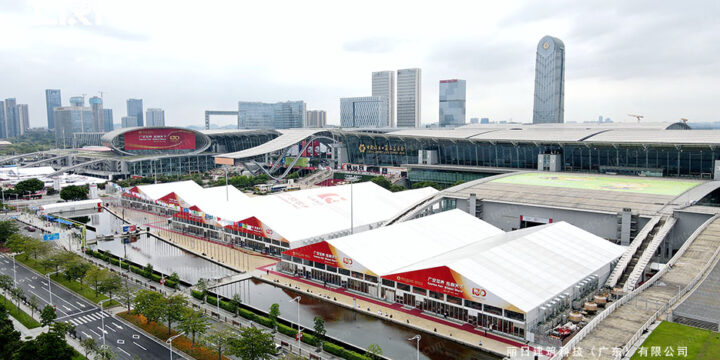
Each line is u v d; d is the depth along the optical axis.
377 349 72.56
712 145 162.62
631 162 186.88
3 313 84.62
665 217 121.38
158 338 86.25
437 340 82.56
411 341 82.38
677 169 176.62
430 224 130.88
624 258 108.69
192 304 99.94
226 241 152.25
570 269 98.12
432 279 92.12
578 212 133.25
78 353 78.56
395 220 148.12
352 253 107.38
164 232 167.00
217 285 110.56
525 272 92.88
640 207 128.88
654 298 84.56
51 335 72.69
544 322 84.38
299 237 132.50
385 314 92.94
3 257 136.12
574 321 85.94
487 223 140.38
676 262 100.81
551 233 114.56
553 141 197.50
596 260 104.94
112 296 106.50
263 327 89.31
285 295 106.12
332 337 83.06
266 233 136.88
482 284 85.31
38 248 126.44
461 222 136.12
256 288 110.75
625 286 97.62
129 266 123.44
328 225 144.62
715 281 89.06
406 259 109.62
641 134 193.00
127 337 86.50
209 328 88.44
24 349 71.12
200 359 78.31
